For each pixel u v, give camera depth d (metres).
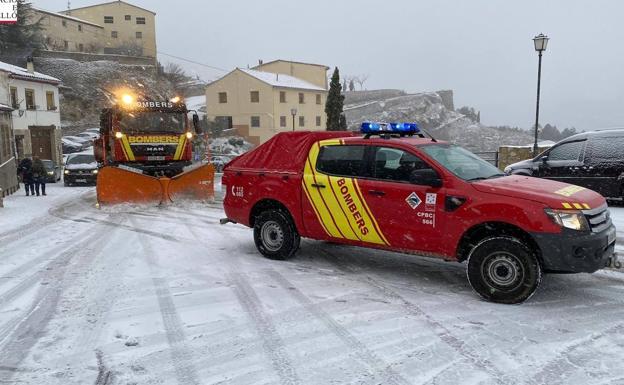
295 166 6.89
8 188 17.72
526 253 5.09
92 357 4.11
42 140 33.78
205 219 10.95
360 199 6.17
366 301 5.41
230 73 55.12
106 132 13.93
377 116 81.50
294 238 7.01
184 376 3.79
